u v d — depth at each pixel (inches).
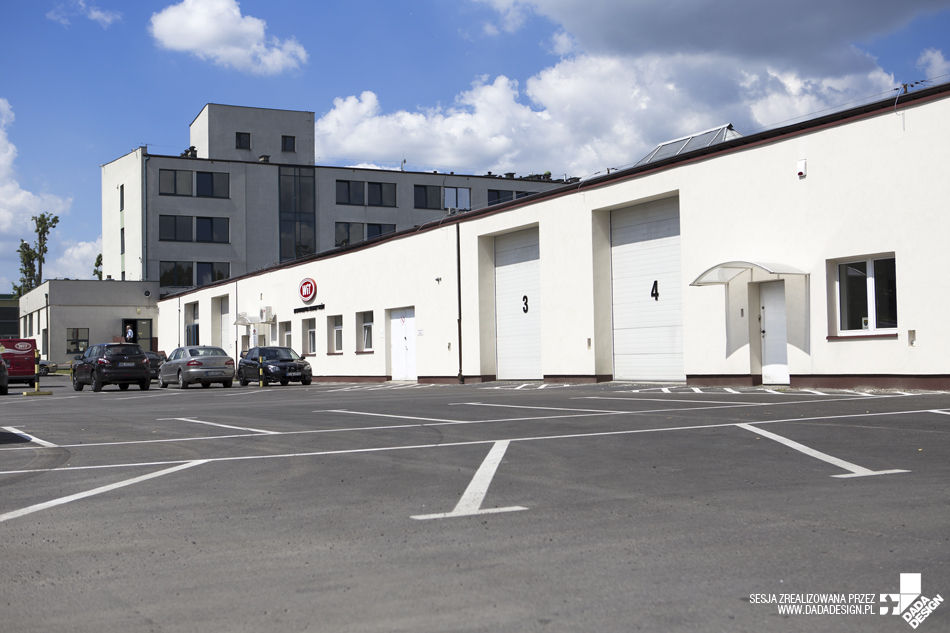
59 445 438.3
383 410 607.5
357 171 2495.1
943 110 601.3
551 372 965.8
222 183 2356.1
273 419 560.1
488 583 168.1
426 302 1205.7
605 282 916.0
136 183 2320.4
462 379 1125.1
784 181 706.8
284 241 2406.5
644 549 191.0
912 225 617.9
